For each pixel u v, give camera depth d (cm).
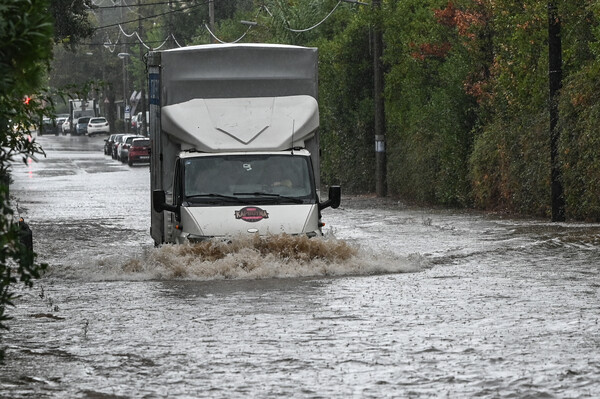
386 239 5009
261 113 3959
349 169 9969
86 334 2548
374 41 9175
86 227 6081
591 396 1858
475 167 7181
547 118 6238
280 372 2086
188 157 3834
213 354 2267
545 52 6412
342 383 1981
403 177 8738
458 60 7625
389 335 2441
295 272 3566
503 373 2039
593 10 5606
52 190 9888
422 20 8588
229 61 4025
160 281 3528
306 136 3959
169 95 3997
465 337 2400
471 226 5706
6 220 1789
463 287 3234
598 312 2722
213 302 2995
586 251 4284
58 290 3372
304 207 3766
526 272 3619
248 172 3809
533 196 6444
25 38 1725
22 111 2202
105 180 11681
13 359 2264
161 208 3766
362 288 3228
